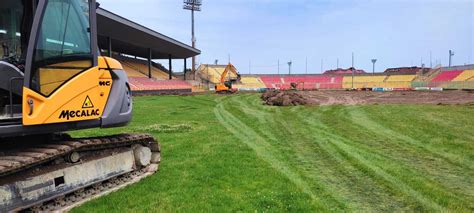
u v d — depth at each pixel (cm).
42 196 532
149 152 781
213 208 598
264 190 695
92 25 599
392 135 1325
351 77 10431
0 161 490
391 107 2423
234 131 1444
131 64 7225
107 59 625
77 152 602
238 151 1055
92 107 591
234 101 3366
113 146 682
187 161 921
